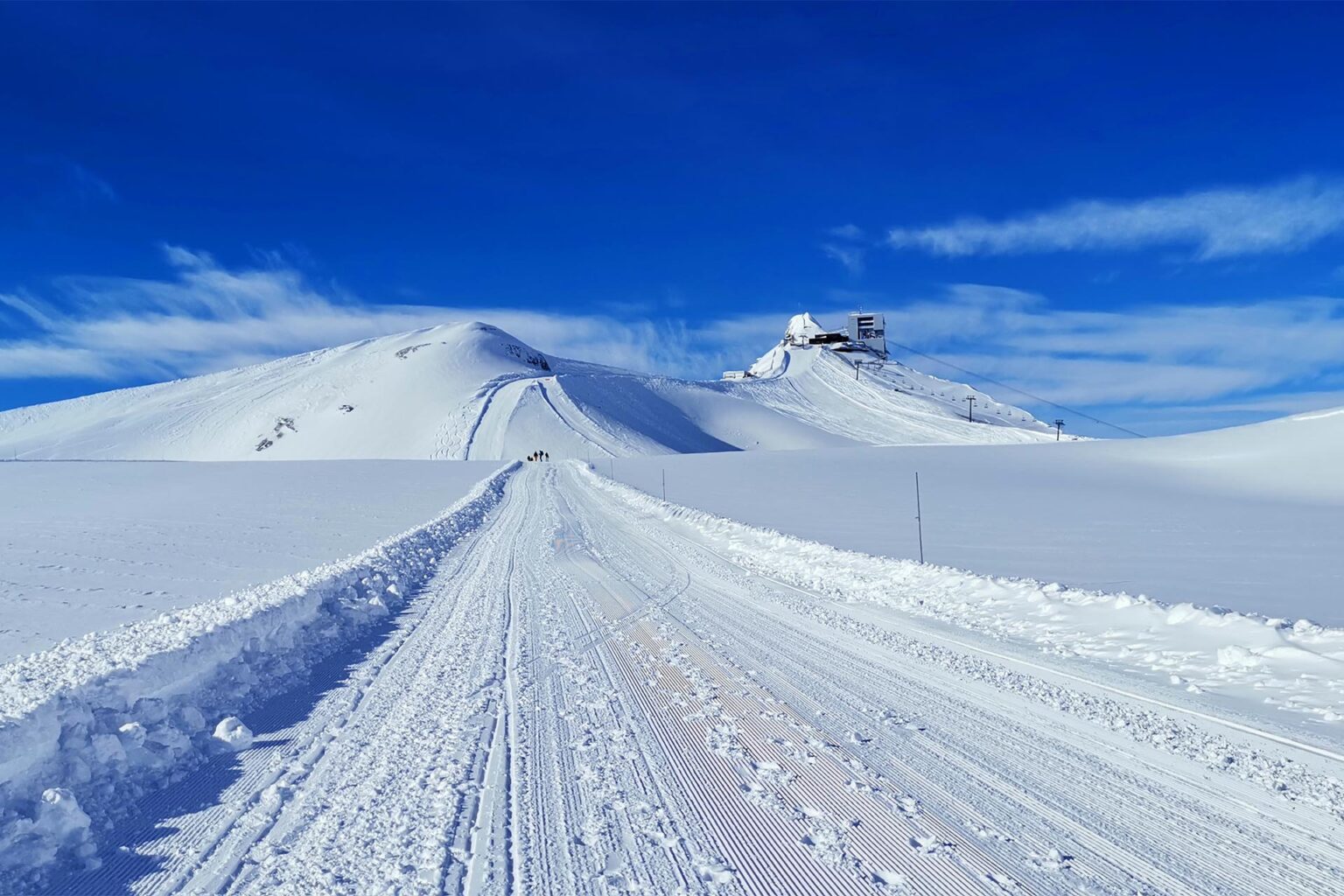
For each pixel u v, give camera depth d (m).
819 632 8.90
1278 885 3.43
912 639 8.44
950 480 38.78
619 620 9.98
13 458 133.38
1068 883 3.49
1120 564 14.84
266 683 7.34
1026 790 4.49
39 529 21.48
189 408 156.75
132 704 5.73
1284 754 4.90
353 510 27.73
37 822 4.14
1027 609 9.75
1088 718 5.71
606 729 5.79
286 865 3.89
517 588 12.84
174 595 12.80
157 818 4.50
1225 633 7.85
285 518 24.97
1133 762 4.86
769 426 145.50
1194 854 3.71
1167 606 8.88
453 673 7.60
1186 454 47.22
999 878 3.54
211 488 36.03
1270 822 4.02
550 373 163.12
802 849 3.88
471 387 136.25
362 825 4.32
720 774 4.86
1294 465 40.06
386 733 5.88
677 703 6.38
